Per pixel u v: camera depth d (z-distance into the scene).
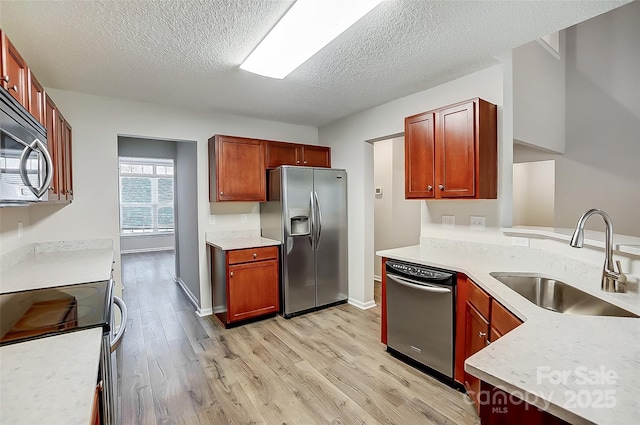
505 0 1.63
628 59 4.52
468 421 1.83
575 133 4.94
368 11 1.68
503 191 2.45
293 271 3.52
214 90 2.93
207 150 3.67
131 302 4.09
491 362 0.85
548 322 1.14
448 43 2.09
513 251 2.36
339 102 3.34
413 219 4.48
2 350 0.94
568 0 1.65
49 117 2.04
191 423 1.83
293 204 3.52
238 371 2.39
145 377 2.31
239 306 3.24
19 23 1.77
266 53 2.16
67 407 0.66
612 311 1.40
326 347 2.77
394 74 2.60
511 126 2.51
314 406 1.98
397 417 1.87
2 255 2.02
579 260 1.84
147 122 3.29
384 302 2.69
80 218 2.97
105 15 1.72
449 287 2.15
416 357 2.40
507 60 2.45
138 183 7.98
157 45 2.06
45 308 1.31
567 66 4.99
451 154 2.39
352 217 3.93
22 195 1.24
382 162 4.93
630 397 0.69
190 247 4.10
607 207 4.71
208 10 1.68
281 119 4.04
